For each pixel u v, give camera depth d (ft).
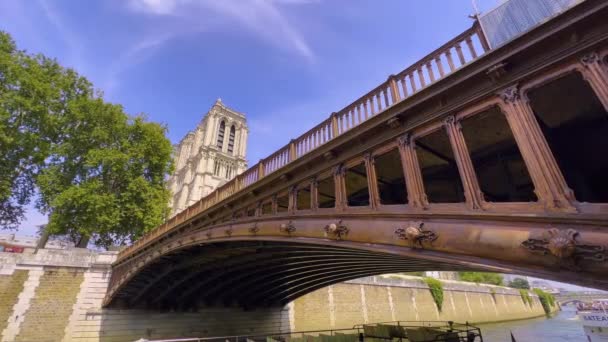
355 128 27.81
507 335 125.08
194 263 65.67
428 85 22.50
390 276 145.28
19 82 94.99
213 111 279.49
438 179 31.99
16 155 94.07
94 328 76.84
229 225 45.55
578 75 19.52
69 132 102.99
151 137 111.55
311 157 32.63
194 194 237.86
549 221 14.90
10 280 71.92
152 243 67.72
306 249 46.70
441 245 19.25
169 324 85.71
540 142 16.58
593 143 23.98
